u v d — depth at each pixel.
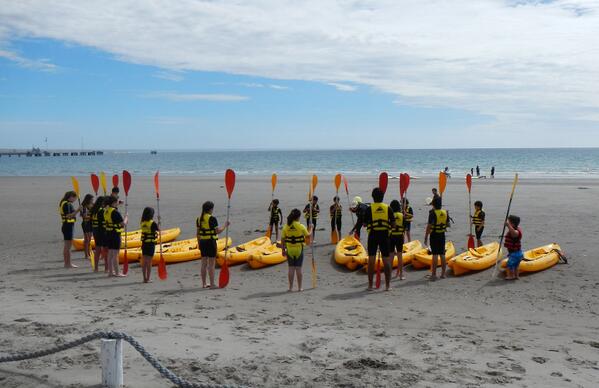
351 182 41.56
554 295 9.57
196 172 70.06
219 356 5.93
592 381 5.48
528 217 19.97
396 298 9.45
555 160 100.75
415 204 25.00
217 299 9.34
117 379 4.93
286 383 5.23
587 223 18.20
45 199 29.30
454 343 6.74
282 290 10.12
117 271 11.30
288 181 43.34
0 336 6.52
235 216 21.62
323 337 6.83
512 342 6.86
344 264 12.21
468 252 12.12
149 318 7.69
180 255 12.88
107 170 78.81
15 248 14.87
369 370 5.63
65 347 5.08
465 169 70.69
